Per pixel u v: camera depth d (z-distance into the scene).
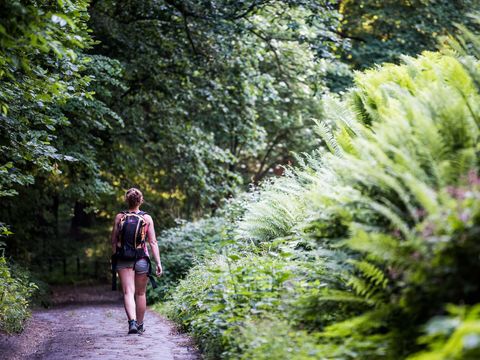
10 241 17.62
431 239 3.63
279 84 17.72
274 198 8.92
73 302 18.80
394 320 4.29
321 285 5.31
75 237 30.14
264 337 4.86
